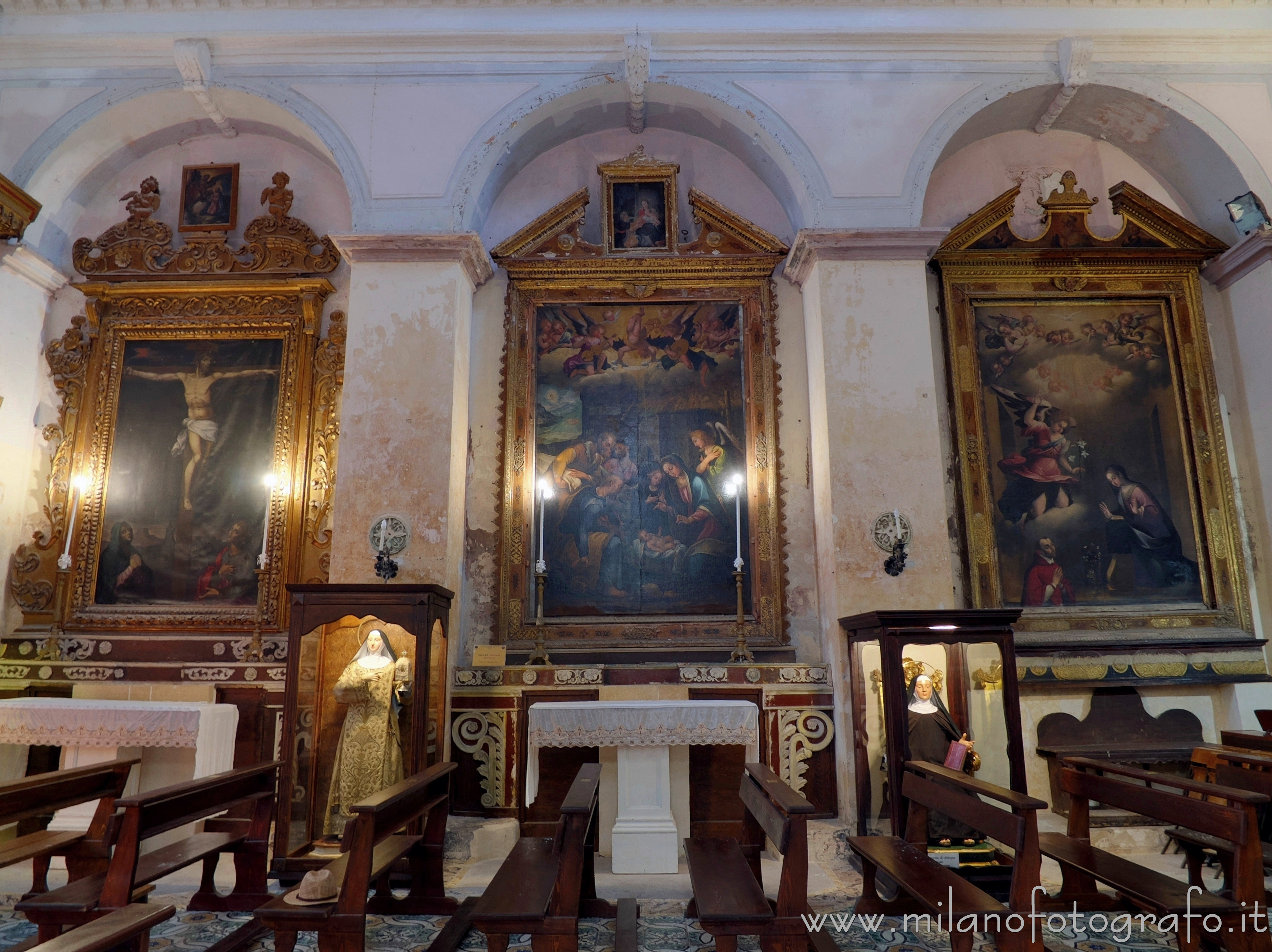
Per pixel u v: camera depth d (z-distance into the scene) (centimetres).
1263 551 802
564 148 904
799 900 389
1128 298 851
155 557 809
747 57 825
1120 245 856
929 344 761
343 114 809
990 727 582
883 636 590
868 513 728
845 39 823
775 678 723
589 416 843
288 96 812
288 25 817
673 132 907
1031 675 750
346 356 765
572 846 401
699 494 826
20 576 797
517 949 451
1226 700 770
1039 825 718
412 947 453
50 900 400
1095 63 820
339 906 389
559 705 604
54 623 787
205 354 848
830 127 810
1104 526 808
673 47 823
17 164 807
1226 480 812
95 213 888
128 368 846
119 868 406
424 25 817
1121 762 723
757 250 860
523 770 695
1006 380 837
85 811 632
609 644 786
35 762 720
